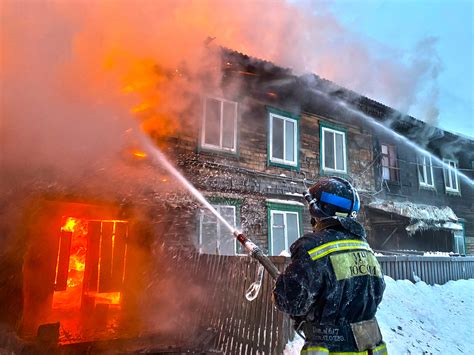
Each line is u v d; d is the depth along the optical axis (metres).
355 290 1.80
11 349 4.20
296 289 1.72
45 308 6.07
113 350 4.71
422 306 6.43
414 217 10.73
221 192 8.06
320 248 1.80
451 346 5.41
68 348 4.54
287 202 9.23
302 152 10.12
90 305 6.41
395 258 7.12
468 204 15.98
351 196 2.01
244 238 2.41
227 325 4.92
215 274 5.49
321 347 1.73
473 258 9.05
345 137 11.41
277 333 4.23
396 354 4.70
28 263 5.83
